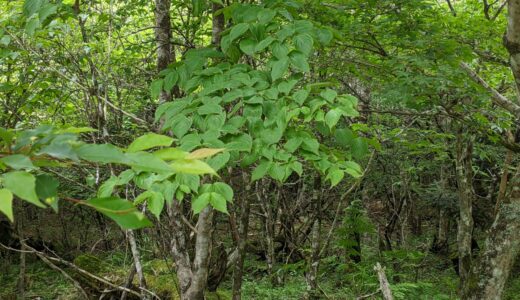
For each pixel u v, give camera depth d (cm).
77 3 337
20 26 353
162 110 242
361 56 496
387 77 460
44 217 1052
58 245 936
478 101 507
